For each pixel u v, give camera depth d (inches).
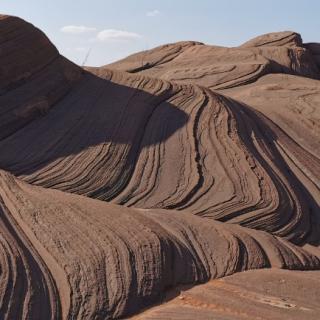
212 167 826.2
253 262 633.0
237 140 903.7
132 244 578.6
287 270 637.9
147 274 546.0
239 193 776.9
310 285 596.7
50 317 481.1
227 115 973.2
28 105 861.8
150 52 1955.0
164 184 773.9
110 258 552.7
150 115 936.9
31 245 561.3
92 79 1023.6
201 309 518.0
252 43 1946.4
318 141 1113.4
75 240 574.6
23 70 915.4
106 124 877.2
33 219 602.2
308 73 1742.1
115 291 518.0
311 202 863.1
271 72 1624.0
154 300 532.7
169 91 1029.8
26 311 475.8
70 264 540.1
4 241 547.8
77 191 725.9
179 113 954.7
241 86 1520.7
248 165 842.2
